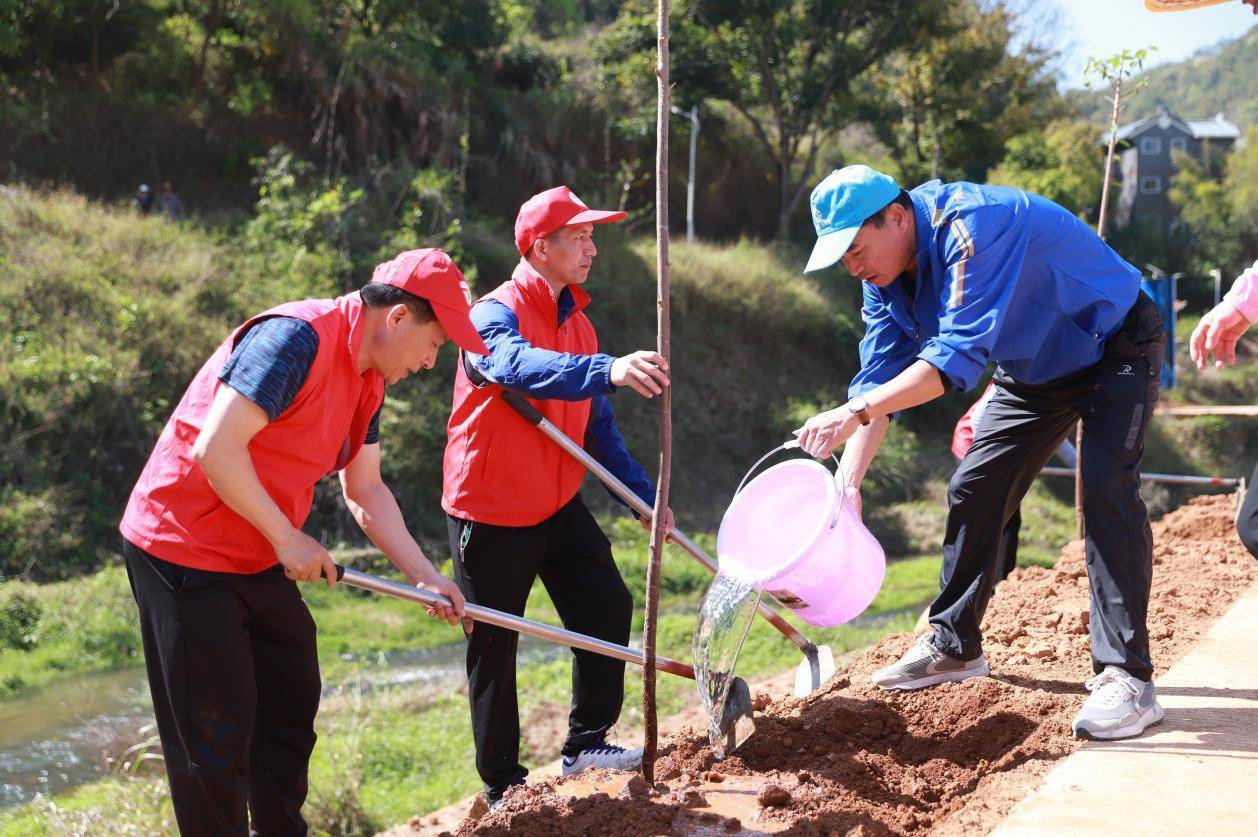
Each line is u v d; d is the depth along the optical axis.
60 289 14.91
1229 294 3.12
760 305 23.59
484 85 25.39
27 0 19.75
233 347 2.59
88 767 7.36
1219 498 6.45
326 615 11.21
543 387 3.10
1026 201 2.96
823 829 2.54
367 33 24.41
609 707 3.57
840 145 36.88
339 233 18.55
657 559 2.87
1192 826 2.34
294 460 2.67
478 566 3.43
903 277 3.16
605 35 27.94
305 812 5.75
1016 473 3.35
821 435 2.90
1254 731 2.88
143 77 21.41
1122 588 2.99
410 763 6.75
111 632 10.45
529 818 2.68
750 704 3.06
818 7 27.73
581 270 3.53
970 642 3.47
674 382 21.69
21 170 18.55
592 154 26.86
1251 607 4.18
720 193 29.83
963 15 30.80
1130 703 2.93
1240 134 67.81
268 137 21.42
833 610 3.03
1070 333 3.04
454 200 20.75
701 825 2.57
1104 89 5.52
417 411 16.41
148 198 18.56
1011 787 2.67
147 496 2.65
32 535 12.09
